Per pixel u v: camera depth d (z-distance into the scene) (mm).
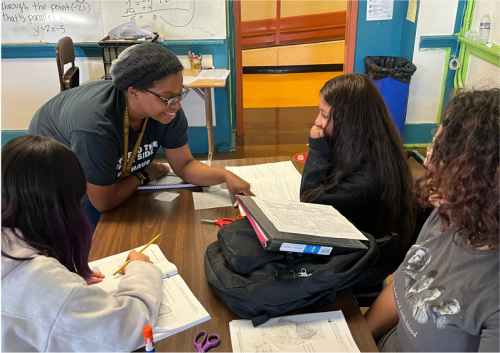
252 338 877
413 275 862
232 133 3906
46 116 1570
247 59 6160
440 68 3547
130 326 835
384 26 3637
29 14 3287
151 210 1398
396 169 1212
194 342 867
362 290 1328
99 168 1341
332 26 6281
